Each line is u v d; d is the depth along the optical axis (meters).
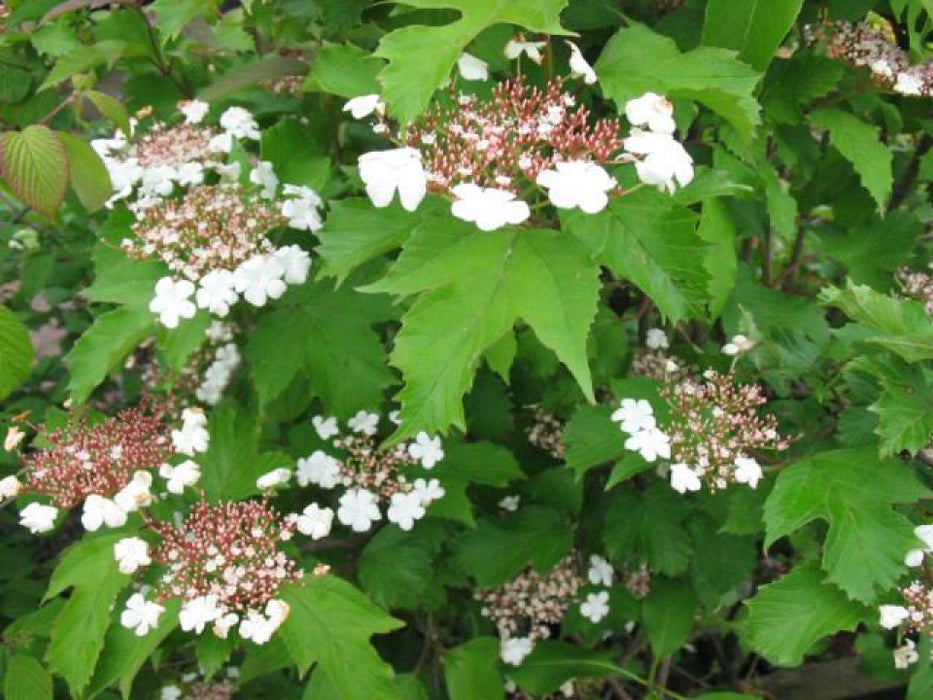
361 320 0.42
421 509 0.42
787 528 0.34
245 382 0.54
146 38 0.51
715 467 0.38
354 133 0.49
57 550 0.74
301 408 0.48
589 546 0.52
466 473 0.45
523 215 0.28
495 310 0.28
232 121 0.45
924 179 0.52
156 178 0.42
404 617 0.53
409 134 0.31
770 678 0.67
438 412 0.27
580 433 0.41
